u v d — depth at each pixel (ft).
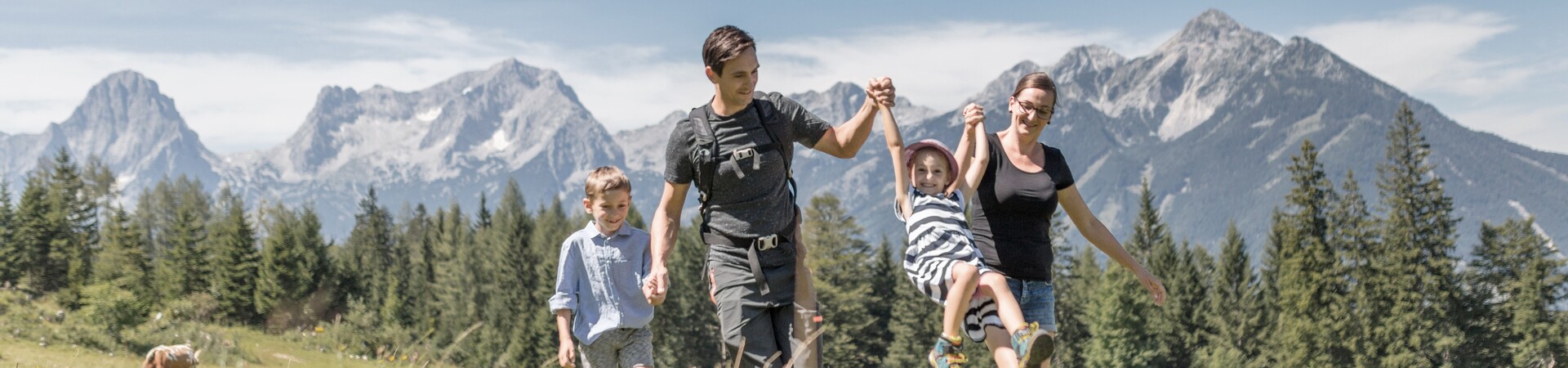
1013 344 15.67
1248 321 235.20
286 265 196.44
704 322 205.46
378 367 15.62
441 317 246.88
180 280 211.82
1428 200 196.13
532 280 241.76
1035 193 18.21
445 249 319.27
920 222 17.16
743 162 15.99
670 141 16.51
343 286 212.23
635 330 18.60
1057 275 226.58
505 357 22.85
